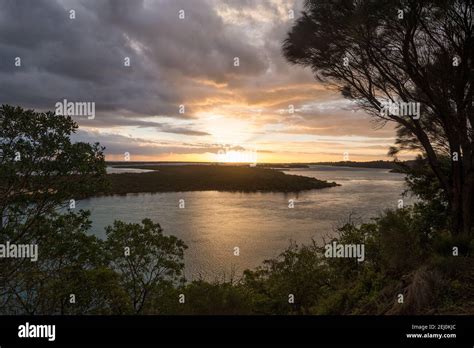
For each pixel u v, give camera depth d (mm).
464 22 8617
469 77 8930
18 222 8609
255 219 55969
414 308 5867
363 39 8961
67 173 8609
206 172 140375
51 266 9477
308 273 11031
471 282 6191
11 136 8148
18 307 8945
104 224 47938
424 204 12445
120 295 10477
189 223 52344
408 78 9992
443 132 10672
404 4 8266
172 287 13953
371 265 10008
